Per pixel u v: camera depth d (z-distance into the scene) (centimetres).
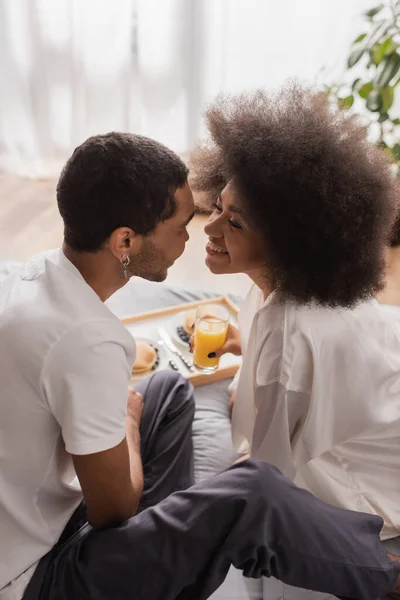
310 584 103
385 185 101
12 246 253
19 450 93
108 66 272
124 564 96
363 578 104
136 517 100
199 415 152
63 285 87
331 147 97
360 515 108
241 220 105
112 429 87
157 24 261
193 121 288
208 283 242
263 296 125
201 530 96
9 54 269
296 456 122
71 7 256
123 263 94
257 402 117
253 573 101
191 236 268
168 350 161
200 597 101
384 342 117
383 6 235
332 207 96
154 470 126
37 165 299
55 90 281
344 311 112
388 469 124
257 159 97
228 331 154
